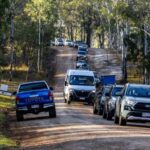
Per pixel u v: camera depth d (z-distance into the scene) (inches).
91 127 1200.2
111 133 1045.8
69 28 7342.5
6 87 2652.6
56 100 2559.1
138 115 1257.4
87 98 2212.1
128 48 3531.0
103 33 6811.0
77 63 4591.5
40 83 1581.0
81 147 821.9
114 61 5064.0
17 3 3521.2
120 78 4360.2
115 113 1348.4
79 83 2252.7
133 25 3516.2
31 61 4638.3
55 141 944.9
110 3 3981.3
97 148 802.2
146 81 3408.0
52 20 4847.4
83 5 6515.8
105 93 1731.1
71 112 1797.5
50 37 4852.4
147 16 3334.2
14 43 4301.2
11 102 2393.0
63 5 6614.2
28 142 976.9
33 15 4500.5
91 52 5561.0
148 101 1259.8
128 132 1075.3
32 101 1534.2
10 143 962.7
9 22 1604.3
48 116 1611.7
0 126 1336.1
